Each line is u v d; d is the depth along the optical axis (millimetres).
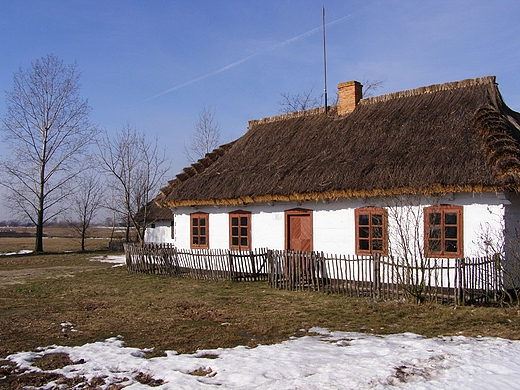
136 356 8688
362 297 13766
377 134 17766
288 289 15805
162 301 14438
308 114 22766
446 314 11281
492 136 13922
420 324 10492
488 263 12547
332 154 18031
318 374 7156
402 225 14977
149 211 39938
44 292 17047
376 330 10133
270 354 8320
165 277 20234
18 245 53844
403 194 14625
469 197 13914
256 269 18469
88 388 7195
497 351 7969
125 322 11594
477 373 6934
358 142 17906
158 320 11695
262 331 10305
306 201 17875
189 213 22219
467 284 12219
